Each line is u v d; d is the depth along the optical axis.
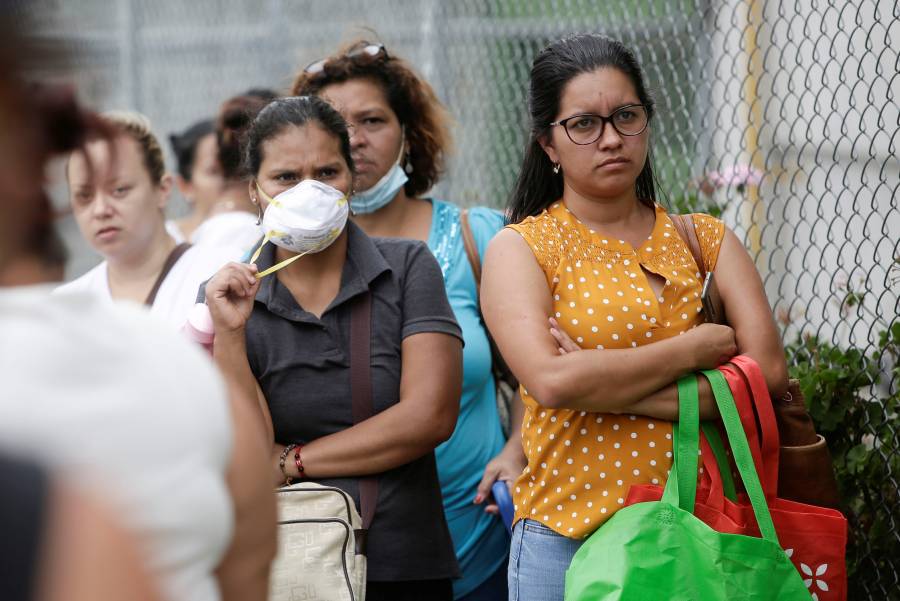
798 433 11.17
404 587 11.86
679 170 18.25
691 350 10.75
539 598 11.16
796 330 16.73
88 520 4.17
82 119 5.25
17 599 3.93
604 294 11.20
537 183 12.25
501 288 11.29
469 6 23.31
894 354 13.12
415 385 11.77
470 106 22.62
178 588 5.11
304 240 11.55
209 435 5.32
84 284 15.67
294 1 26.83
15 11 4.96
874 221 15.63
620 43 11.70
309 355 11.82
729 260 11.76
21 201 5.00
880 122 14.02
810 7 16.27
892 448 12.93
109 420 4.88
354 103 14.68
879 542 12.88
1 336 4.91
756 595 9.70
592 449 10.99
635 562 9.77
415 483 11.99
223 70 28.39
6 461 4.09
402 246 12.42
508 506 13.20
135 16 27.75
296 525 10.84
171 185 15.86
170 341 5.45
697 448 10.60
